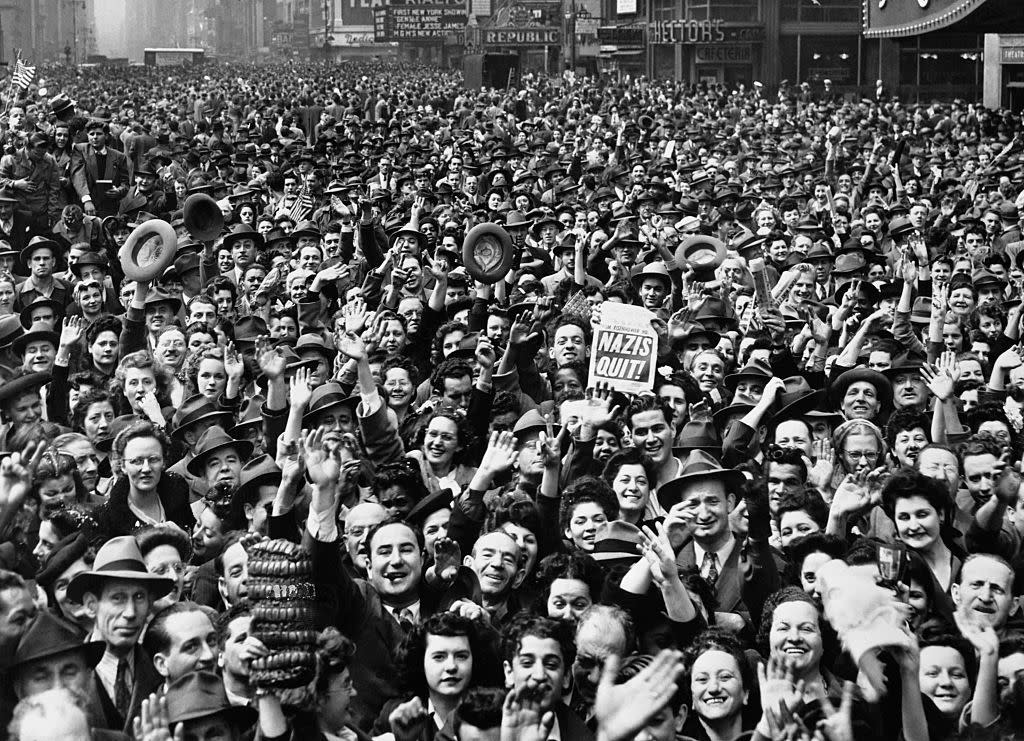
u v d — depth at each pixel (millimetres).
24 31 197750
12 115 31672
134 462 10031
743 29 76375
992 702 7387
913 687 7078
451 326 14227
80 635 7551
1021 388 12758
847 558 8625
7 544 8883
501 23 103562
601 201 26969
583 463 10523
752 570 9062
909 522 8992
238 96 64625
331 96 62250
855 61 76438
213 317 15117
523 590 8984
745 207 26203
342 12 185750
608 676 6363
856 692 7211
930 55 72625
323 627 7938
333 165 32156
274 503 8625
